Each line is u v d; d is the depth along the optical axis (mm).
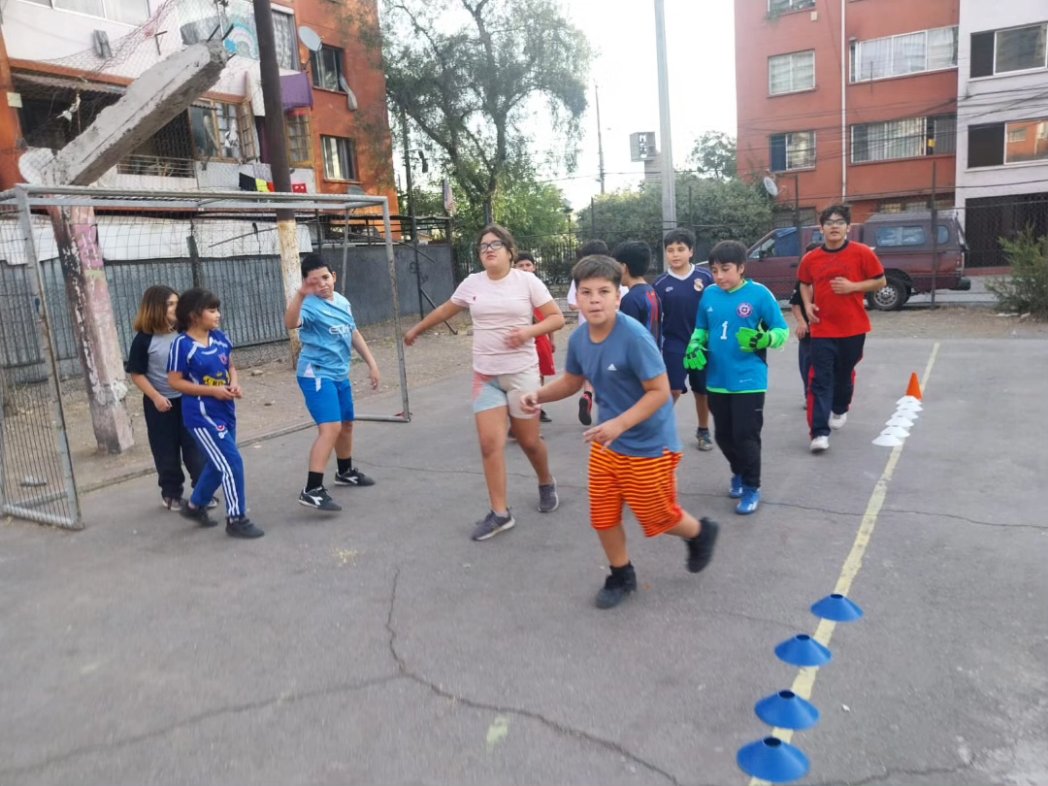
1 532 5359
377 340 15945
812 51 28750
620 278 3502
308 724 2945
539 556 4441
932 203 15578
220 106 19094
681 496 5273
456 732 2846
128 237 13352
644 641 3412
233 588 4230
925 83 27281
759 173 30141
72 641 3713
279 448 7273
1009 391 7863
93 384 7152
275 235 16172
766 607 3656
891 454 5941
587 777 2568
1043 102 25094
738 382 4785
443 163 24422
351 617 3814
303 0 21891
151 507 5730
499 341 4684
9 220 5914
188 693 3207
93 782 2676
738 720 2822
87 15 16031
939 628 3375
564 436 7254
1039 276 13391
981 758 2561
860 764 2551
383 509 5402
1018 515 4586
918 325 13672
